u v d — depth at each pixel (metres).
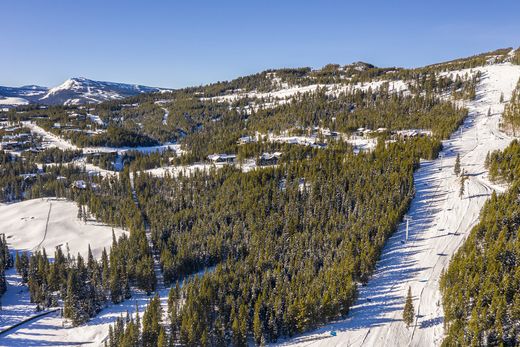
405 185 117.75
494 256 72.00
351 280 79.12
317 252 94.19
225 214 126.19
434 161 143.00
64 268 106.69
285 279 85.19
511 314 61.25
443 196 115.19
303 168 144.62
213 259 109.38
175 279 104.38
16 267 117.44
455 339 60.34
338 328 72.19
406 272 85.25
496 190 112.75
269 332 74.50
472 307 65.88
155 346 74.94
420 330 68.06
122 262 106.06
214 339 75.06
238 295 84.69
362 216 103.88
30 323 91.56
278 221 113.94
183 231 125.69
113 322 89.06
